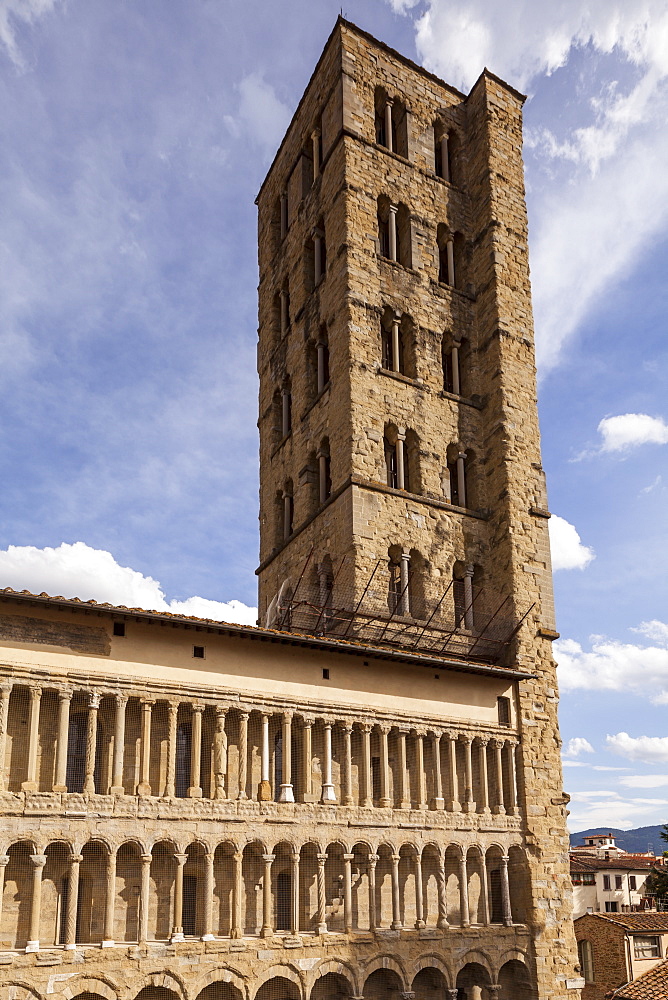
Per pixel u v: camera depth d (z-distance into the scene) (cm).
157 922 3497
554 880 4581
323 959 3706
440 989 4100
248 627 3859
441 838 4247
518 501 5422
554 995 4347
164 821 3519
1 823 3192
